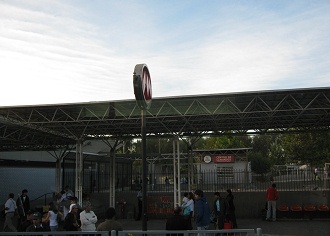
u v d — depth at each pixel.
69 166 28.11
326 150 36.94
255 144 74.31
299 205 18.56
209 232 6.12
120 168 29.02
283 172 28.08
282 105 15.65
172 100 14.65
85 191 22.64
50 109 15.56
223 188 20.83
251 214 19.31
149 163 28.55
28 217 9.83
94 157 27.53
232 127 20.05
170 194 20.11
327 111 16.41
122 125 18.22
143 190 6.31
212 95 14.05
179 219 8.94
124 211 20.22
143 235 6.20
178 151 18.03
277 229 15.04
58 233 6.46
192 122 18.36
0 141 21.14
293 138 37.94
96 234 6.38
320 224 16.28
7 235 6.51
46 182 33.78
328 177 21.30
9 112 15.84
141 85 5.95
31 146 24.55
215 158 33.97
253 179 25.39
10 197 16.14
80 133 19.39
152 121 17.11
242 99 14.82
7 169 29.17
